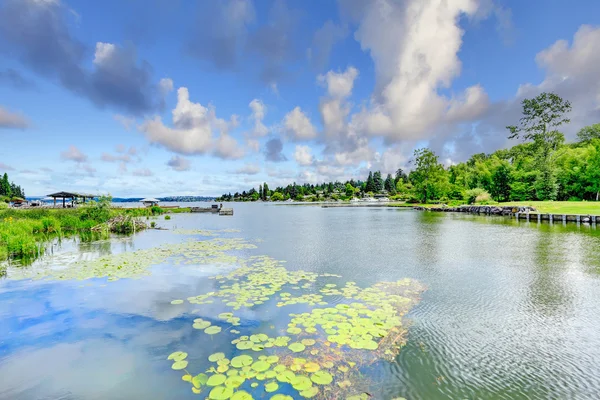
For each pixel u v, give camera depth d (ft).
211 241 65.82
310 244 60.03
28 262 43.78
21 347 19.06
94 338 20.07
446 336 20.04
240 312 24.02
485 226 88.17
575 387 14.88
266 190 604.90
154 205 200.54
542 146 185.47
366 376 15.40
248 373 15.44
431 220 112.78
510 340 19.63
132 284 32.22
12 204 190.80
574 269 37.55
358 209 220.23
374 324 21.52
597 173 140.15
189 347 18.57
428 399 13.79
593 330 21.07
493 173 199.31
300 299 26.94
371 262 42.73
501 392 14.44
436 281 32.99
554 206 120.37
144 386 14.83
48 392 14.62
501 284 31.71
